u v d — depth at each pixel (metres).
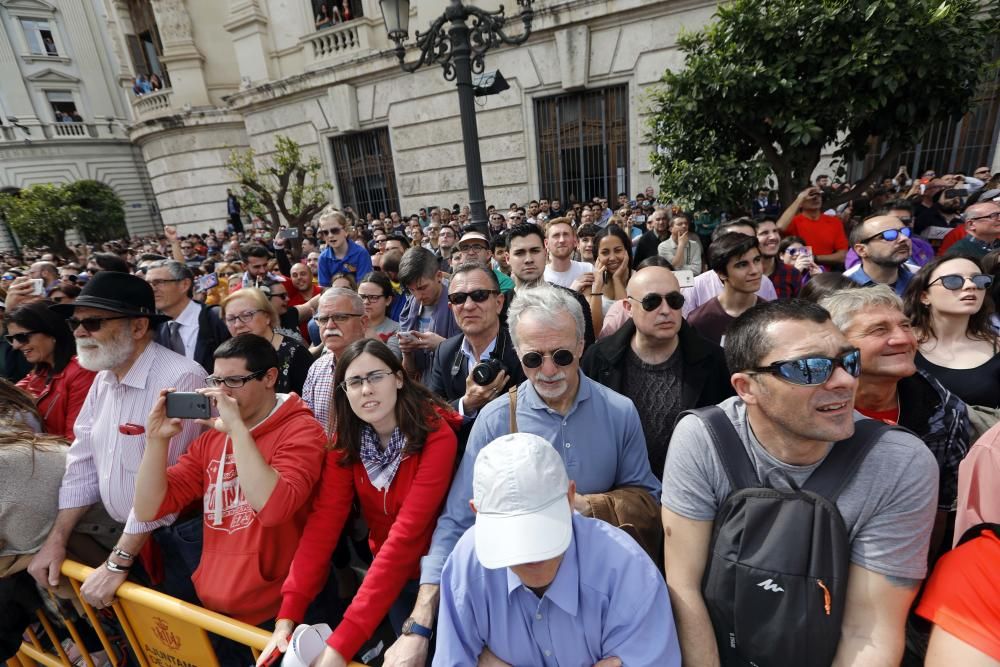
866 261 2.93
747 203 4.85
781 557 1.13
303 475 1.75
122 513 2.15
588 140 11.12
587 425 1.75
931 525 1.11
